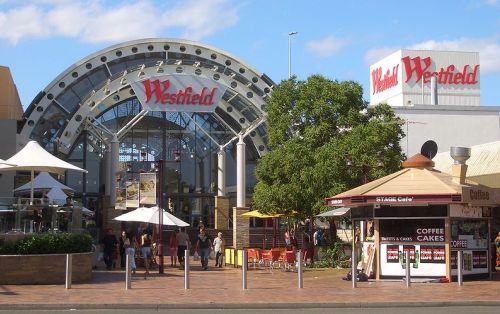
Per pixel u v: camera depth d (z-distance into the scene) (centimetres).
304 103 3538
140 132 5097
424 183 2412
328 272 2962
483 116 4781
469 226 2470
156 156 5097
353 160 3322
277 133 3569
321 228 4253
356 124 3509
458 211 2416
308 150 3419
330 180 3272
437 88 5441
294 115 3562
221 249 3475
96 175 5028
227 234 4784
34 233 2488
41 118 4600
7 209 2528
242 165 4697
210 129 5200
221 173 4912
